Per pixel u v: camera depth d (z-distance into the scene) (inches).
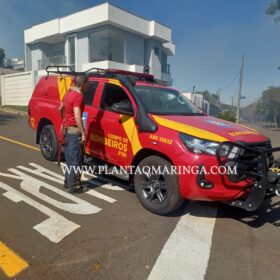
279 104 2549.2
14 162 262.8
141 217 166.1
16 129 465.7
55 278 111.0
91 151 214.8
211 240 145.5
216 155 148.6
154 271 118.2
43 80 280.7
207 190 150.9
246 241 146.5
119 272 116.5
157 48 1079.6
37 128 277.9
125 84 194.5
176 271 119.1
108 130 197.6
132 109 184.1
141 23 969.5
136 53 998.4
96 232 146.3
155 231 151.0
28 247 130.1
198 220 167.3
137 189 180.7
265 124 2755.9
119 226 153.9
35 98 283.0
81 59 952.3
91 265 119.7
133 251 131.4
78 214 165.0
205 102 1434.5
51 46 1159.0
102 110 205.5
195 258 129.0
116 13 874.1
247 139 159.8
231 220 169.9
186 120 174.1
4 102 954.1
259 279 116.8
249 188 156.9
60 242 135.3
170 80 1210.0
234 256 132.3
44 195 189.5
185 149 153.7
